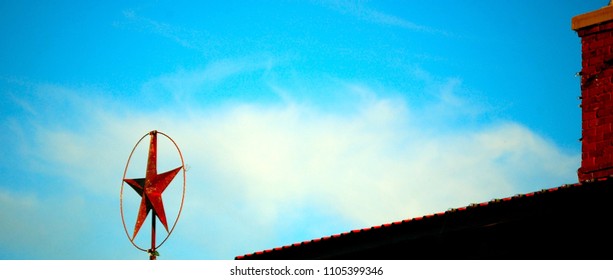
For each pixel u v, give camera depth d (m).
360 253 18.67
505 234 16.94
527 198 16.05
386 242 18.11
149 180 22.08
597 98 21.98
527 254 16.66
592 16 22.42
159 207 21.88
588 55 22.44
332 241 18.69
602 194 15.34
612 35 22.08
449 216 16.97
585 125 22.05
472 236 17.23
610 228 15.73
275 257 19.78
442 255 17.64
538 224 16.42
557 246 16.33
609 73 21.91
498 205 16.34
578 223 16.03
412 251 18.09
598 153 21.61
